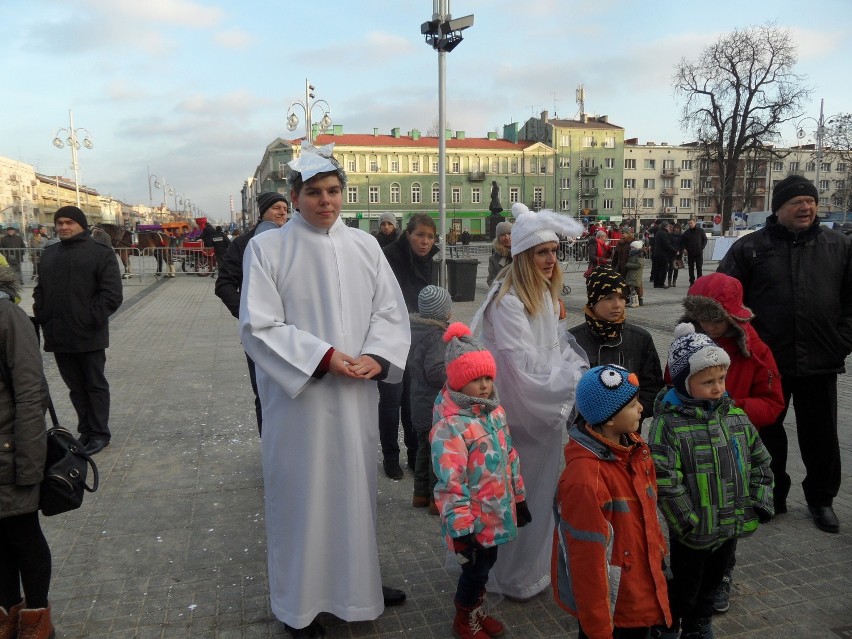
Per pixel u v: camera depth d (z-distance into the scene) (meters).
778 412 3.05
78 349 4.71
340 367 2.45
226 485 4.25
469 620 2.62
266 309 2.54
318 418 2.54
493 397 2.64
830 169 74.75
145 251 20.70
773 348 3.55
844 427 5.22
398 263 4.80
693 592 2.51
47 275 4.70
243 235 4.82
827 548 3.35
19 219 71.94
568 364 2.75
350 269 2.66
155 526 3.68
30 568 2.57
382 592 2.76
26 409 2.41
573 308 12.57
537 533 2.88
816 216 3.52
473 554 2.52
